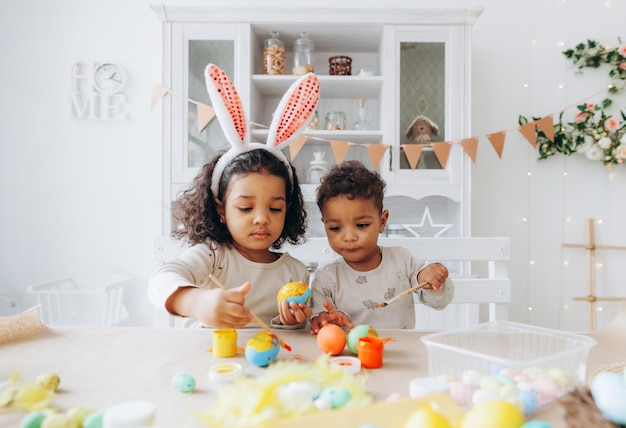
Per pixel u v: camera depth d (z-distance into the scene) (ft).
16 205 7.26
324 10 6.08
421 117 6.23
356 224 3.63
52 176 7.26
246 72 6.14
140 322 7.23
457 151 6.19
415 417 1.15
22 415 1.49
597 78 7.18
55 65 7.23
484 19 7.20
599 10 7.22
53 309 7.07
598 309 7.23
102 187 7.27
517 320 7.22
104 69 7.21
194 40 6.16
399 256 4.02
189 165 6.16
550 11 7.22
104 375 1.90
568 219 7.22
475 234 7.21
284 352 2.31
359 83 6.40
